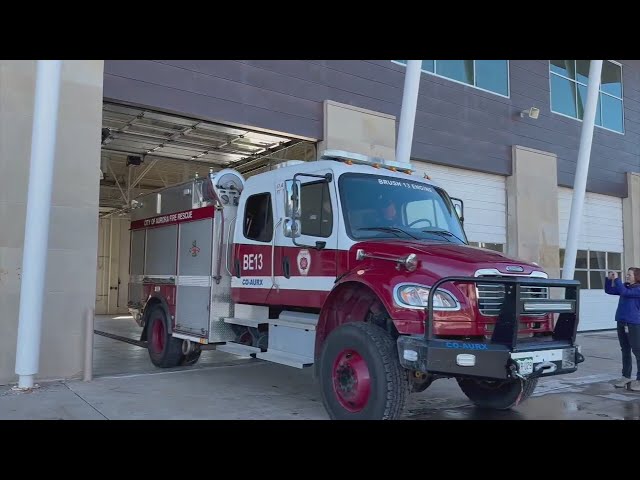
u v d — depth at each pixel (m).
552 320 5.78
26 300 7.18
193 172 16.16
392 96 12.84
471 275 5.20
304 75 11.56
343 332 5.52
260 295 7.14
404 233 6.31
